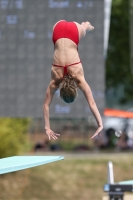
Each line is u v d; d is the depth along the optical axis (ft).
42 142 255.29
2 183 179.83
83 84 68.80
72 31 69.82
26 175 188.34
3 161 82.58
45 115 70.69
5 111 121.39
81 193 188.14
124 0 225.76
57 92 120.16
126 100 243.81
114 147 246.68
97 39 120.16
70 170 199.72
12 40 121.29
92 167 202.18
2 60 121.39
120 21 228.22
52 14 120.98
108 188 104.83
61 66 68.95
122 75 233.96
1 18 121.29
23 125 180.45
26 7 121.29
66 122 281.33
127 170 202.08
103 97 120.26
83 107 120.26
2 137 171.42
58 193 186.50
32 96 121.29
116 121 262.26
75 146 257.14
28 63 121.49
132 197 151.84
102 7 119.96
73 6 120.37
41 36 121.29
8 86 121.49
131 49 124.67
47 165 200.34
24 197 179.83
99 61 120.47
